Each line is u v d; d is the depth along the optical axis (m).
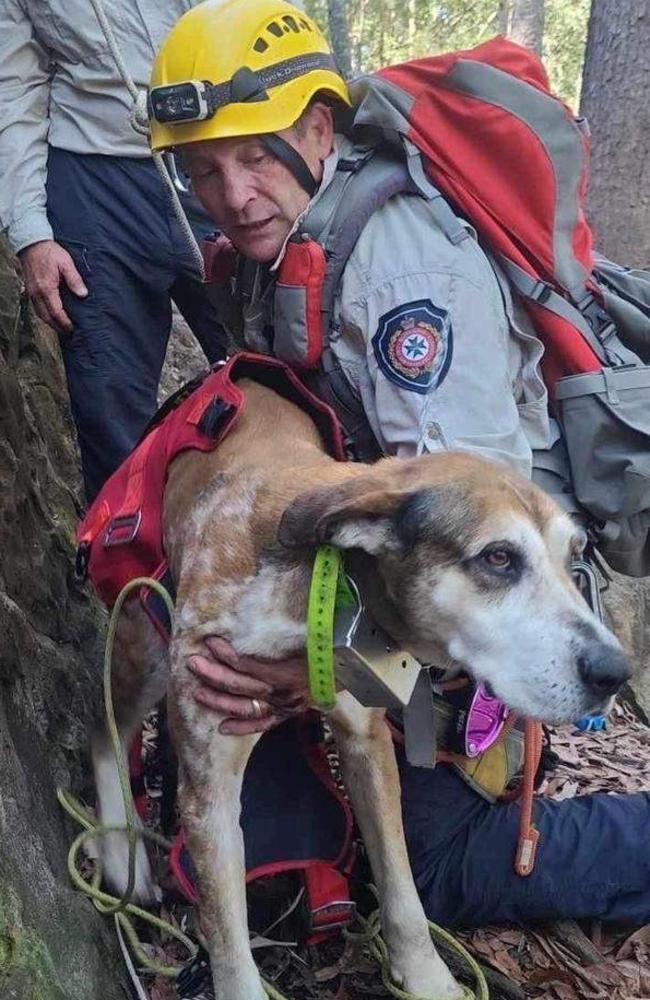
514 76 2.55
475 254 2.50
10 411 3.08
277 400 2.66
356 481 2.12
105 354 3.58
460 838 2.75
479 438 2.37
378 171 2.58
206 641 2.29
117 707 2.82
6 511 2.91
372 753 2.46
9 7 3.44
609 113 6.56
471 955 2.73
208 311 3.84
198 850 2.24
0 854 2.04
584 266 2.65
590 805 2.85
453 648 2.09
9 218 3.48
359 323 2.49
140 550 2.70
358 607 2.11
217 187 2.71
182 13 3.48
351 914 2.61
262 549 2.25
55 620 3.14
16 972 1.88
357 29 20.78
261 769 2.56
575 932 2.85
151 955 2.57
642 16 6.41
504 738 2.77
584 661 1.94
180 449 2.65
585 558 2.65
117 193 3.51
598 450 2.53
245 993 2.18
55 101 3.54
